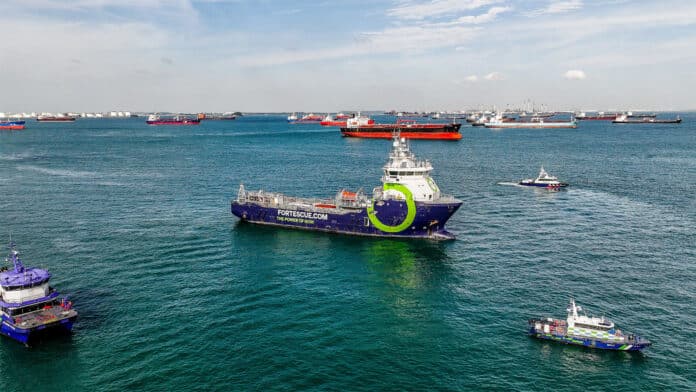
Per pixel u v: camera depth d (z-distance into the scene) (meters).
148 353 39.12
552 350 40.09
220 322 44.56
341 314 46.81
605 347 39.91
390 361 38.31
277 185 120.31
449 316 46.50
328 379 35.75
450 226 80.25
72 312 42.44
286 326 44.00
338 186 119.06
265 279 56.16
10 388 34.94
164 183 122.31
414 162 77.88
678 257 62.53
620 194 106.19
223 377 35.91
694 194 104.56
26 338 39.69
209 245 69.56
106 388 34.69
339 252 67.38
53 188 113.56
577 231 75.88
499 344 41.09
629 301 49.16
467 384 35.34
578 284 53.94
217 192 110.12
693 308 47.34
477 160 172.25
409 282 55.62
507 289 53.00
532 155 187.12
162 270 58.38
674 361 38.22
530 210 91.38
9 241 69.25
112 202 97.69
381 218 73.56
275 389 34.50
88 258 62.28
